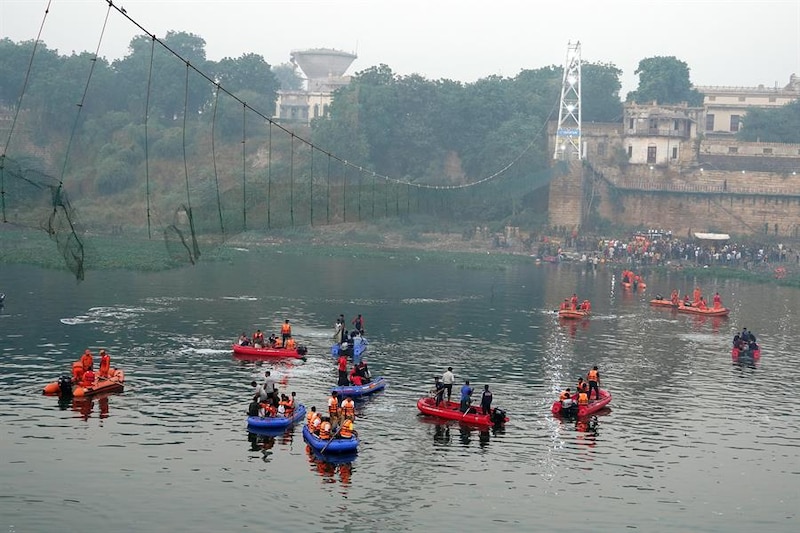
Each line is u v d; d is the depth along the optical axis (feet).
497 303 351.87
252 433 174.29
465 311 329.11
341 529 134.72
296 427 178.81
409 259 508.12
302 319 298.35
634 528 138.51
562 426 185.88
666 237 577.84
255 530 133.69
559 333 290.76
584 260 521.65
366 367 211.61
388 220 598.34
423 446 170.50
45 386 200.75
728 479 159.22
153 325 274.77
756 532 138.72
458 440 174.60
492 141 633.61
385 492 148.25
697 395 214.69
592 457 167.63
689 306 347.56
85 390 193.26
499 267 478.18
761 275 480.64
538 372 233.55
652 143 620.08
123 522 135.03
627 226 612.29
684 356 260.42
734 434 184.44
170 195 583.17
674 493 152.15
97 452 161.38
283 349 239.30
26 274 372.79
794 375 239.09
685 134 622.95
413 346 261.65
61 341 246.47
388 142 642.22
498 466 161.38
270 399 182.70
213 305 317.63
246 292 353.72
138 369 219.82
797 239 588.91
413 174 638.53
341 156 604.49
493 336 281.54
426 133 645.10
